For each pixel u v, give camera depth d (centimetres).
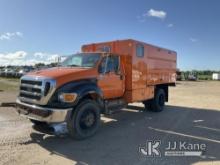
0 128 700
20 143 582
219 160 502
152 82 997
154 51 1002
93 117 651
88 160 491
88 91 625
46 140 609
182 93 2008
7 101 1166
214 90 2381
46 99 569
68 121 587
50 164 468
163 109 1127
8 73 3944
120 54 807
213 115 1000
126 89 839
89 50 938
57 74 596
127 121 855
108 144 591
